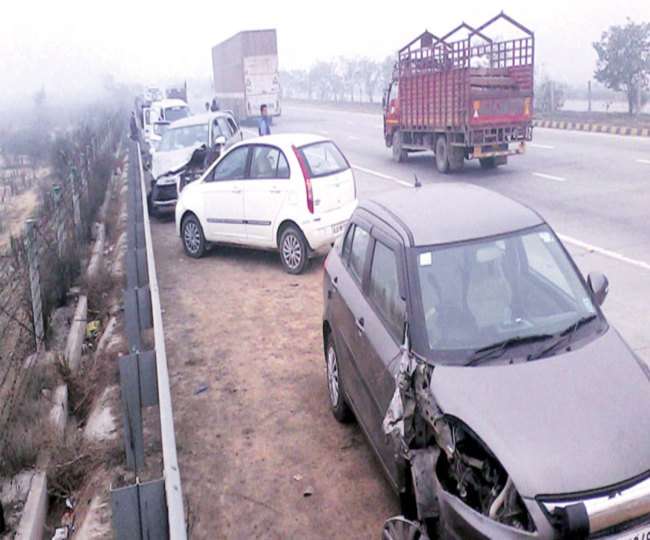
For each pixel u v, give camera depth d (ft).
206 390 22.18
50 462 18.76
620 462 10.92
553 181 52.95
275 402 21.04
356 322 16.71
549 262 15.75
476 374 12.98
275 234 33.91
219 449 18.69
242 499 16.47
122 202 59.36
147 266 26.40
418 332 14.05
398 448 13.10
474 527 10.89
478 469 11.60
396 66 70.23
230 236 36.04
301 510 15.88
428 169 64.90
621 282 28.78
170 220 49.52
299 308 28.94
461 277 14.94
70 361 24.77
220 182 35.78
